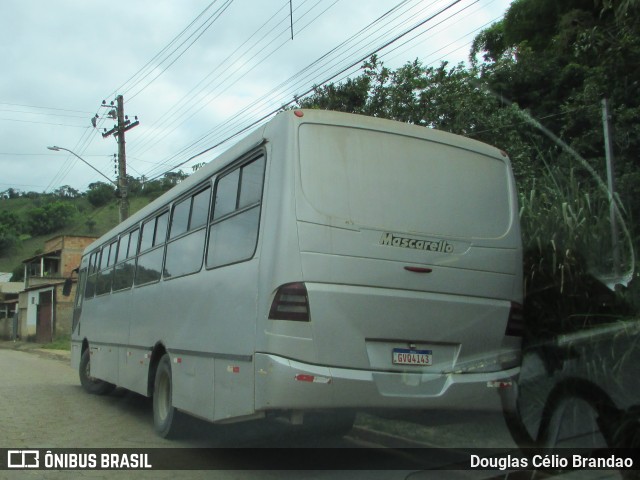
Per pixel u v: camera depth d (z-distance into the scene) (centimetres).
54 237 4669
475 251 545
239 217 568
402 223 521
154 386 768
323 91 1248
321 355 477
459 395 513
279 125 525
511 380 539
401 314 503
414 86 1184
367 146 530
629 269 604
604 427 500
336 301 485
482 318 536
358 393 481
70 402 1066
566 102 1149
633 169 917
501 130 1073
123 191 2295
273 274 488
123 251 991
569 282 590
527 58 1408
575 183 678
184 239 709
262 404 481
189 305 661
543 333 580
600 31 727
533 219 645
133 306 891
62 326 3716
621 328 531
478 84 1185
